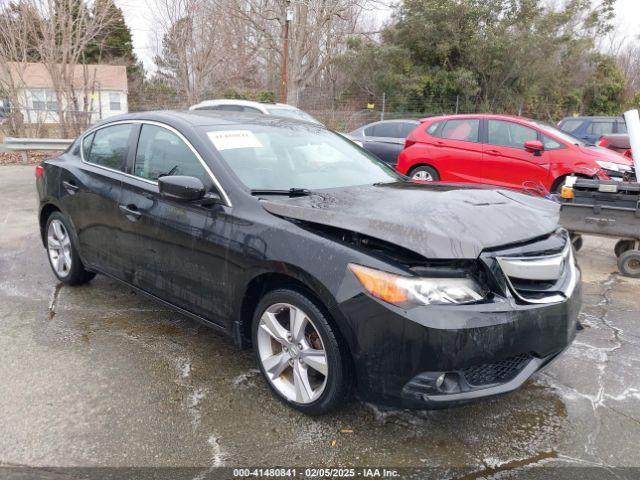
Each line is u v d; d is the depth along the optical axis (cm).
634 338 394
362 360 249
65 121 1659
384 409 292
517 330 246
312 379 288
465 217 272
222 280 307
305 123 432
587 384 324
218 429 272
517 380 254
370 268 246
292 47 2342
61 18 1605
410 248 240
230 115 400
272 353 298
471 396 243
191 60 2353
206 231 312
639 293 506
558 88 2655
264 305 293
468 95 2333
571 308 271
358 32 2464
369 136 1193
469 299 242
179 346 364
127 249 379
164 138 365
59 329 387
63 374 322
